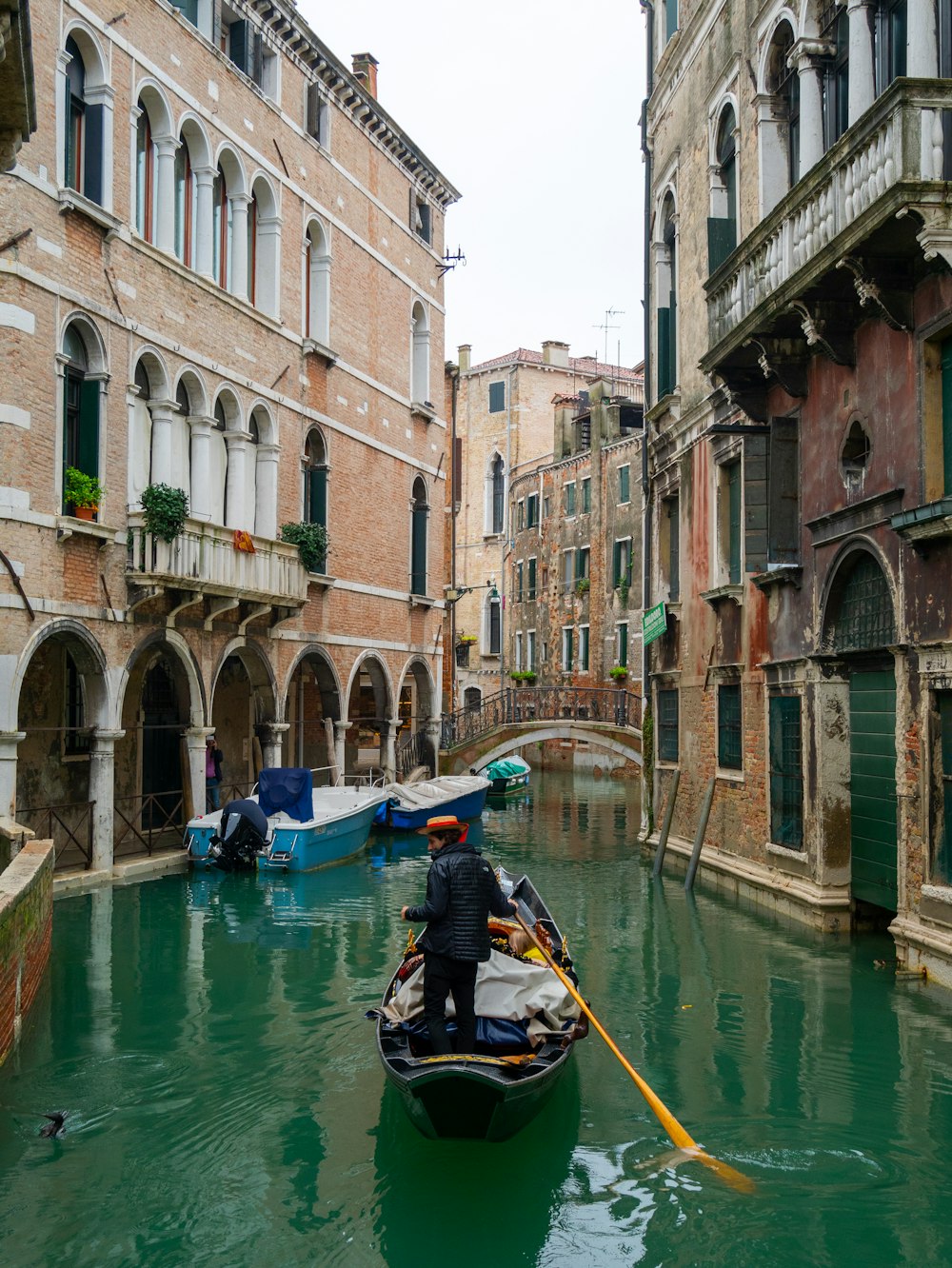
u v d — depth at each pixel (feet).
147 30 50.70
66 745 53.06
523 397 150.10
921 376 30.68
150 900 45.60
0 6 24.12
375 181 75.97
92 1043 27.43
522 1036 23.08
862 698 36.70
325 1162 20.83
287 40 63.93
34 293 43.01
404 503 80.74
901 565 31.99
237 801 52.34
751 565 43.47
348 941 38.55
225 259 59.77
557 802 93.66
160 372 51.85
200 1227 18.61
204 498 55.72
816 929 37.99
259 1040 27.71
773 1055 26.16
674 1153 20.98
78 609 45.44
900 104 27.71
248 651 60.59
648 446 59.52
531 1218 18.74
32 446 42.88
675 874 52.90
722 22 46.32
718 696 48.80
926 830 30.73
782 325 36.86
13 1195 19.69
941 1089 23.93
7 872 30.91
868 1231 18.30
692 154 51.06
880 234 28.96
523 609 143.13
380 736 79.00
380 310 76.74
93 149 47.50
